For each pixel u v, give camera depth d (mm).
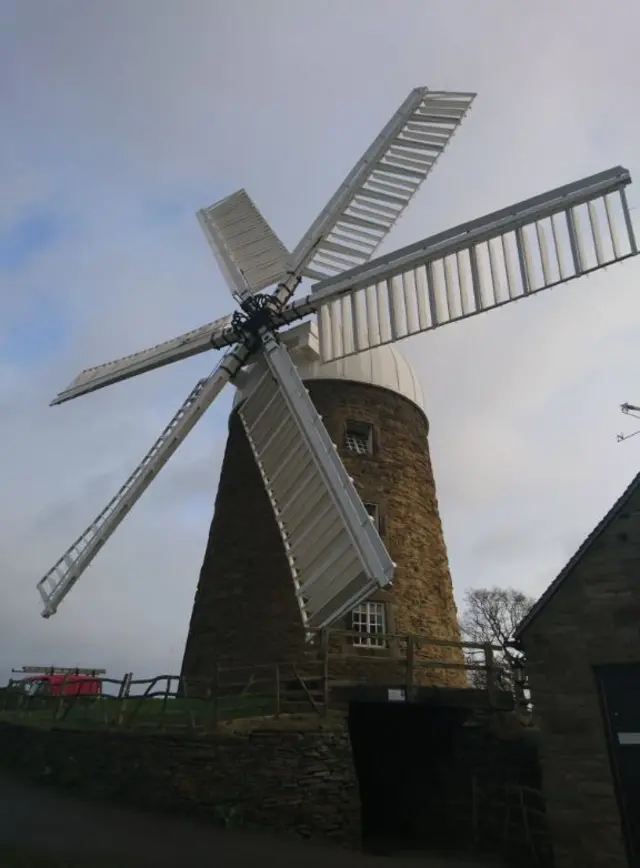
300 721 12523
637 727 10297
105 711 14484
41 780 13711
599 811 10047
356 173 17328
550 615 11188
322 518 12266
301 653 15547
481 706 13711
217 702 12812
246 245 18656
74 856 9047
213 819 11086
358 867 10375
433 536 19141
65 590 14461
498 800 12633
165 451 15055
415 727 14891
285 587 16562
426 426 21547
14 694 19141
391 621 16438
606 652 10625
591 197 12734
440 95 17641
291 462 13562
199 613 17594
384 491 18250
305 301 15219
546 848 11203
